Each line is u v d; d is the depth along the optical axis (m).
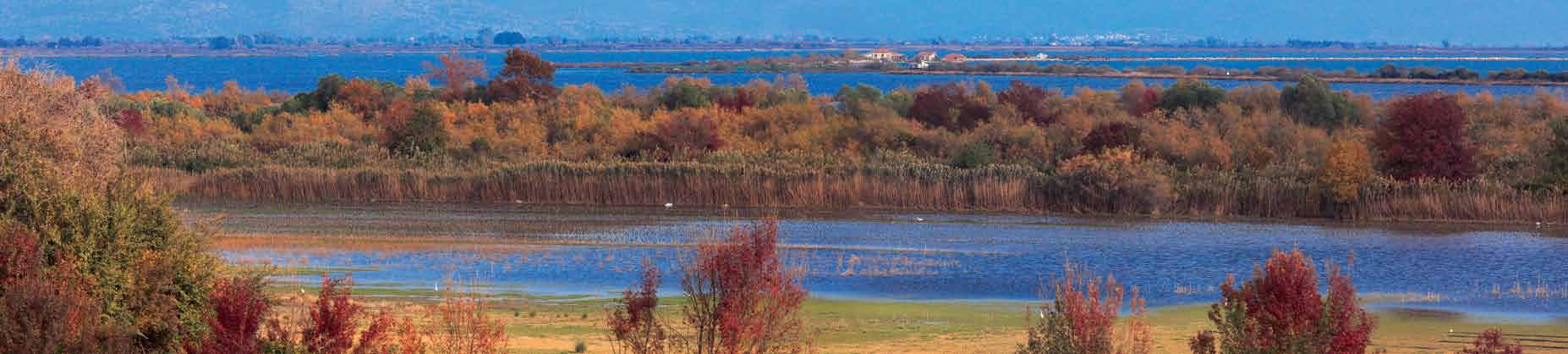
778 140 86.44
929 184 66.56
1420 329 34.31
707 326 24.36
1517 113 89.88
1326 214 62.84
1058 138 81.25
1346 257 49.59
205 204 65.06
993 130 82.50
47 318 20.36
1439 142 65.69
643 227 57.28
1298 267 22.06
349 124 94.56
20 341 19.98
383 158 79.19
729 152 79.25
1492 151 71.50
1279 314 21.72
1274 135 79.56
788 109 92.94
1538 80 190.50
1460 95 96.31
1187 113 90.00
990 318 35.78
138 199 25.03
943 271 45.38
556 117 97.12
